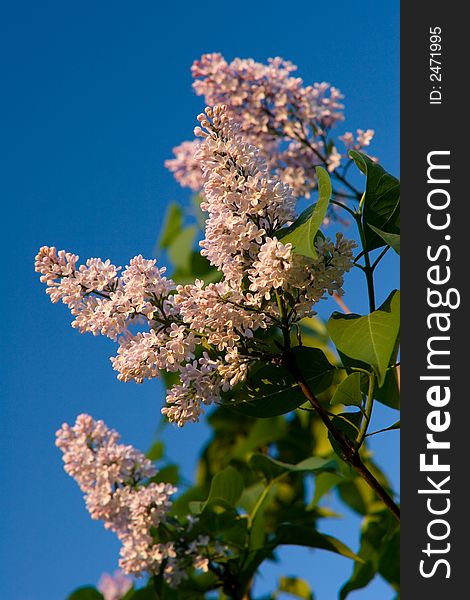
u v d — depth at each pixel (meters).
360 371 0.97
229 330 0.95
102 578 1.49
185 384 0.97
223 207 0.95
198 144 0.96
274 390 0.99
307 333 1.52
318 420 1.51
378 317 0.95
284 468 1.29
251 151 0.96
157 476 1.38
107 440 1.16
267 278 0.93
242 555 1.21
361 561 1.20
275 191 0.95
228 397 1.10
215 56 1.37
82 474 1.14
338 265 0.94
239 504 1.29
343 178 1.37
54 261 0.99
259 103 1.37
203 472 1.58
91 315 0.98
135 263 0.98
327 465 1.29
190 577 1.21
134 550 1.14
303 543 1.21
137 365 0.96
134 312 0.97
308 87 1.38
